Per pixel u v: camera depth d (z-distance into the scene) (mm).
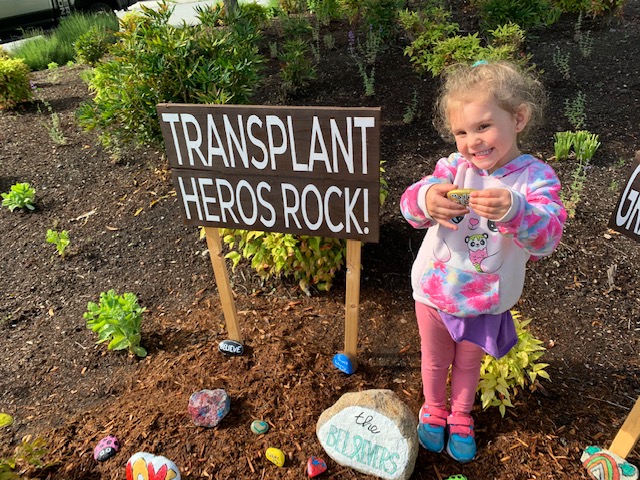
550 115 2779
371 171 1213
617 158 2455
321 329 1782
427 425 1310
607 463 1216
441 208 1000
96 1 7398
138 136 2537
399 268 2035
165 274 2170
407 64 3455
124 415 1487
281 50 3965
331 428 1279
